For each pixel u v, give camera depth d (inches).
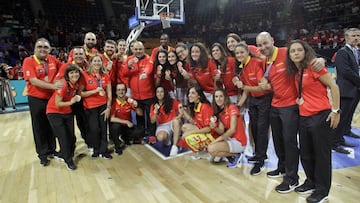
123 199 89.7
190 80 130.8
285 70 85.4
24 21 438.6
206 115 119.3
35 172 113.4
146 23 207.5
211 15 559.5
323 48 371.2
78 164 120.6
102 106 125.6
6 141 157.1
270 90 98.6
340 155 116.6
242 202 85.0
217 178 101.8
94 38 136.9
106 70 128.2
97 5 541.0
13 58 354.9
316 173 81.5
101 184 100.9
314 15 474.0
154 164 117.5
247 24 497.0
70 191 96.4
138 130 141.4
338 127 118.6
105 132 126.8
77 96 111.0
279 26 474.0
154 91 143.1
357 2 427.8
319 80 77.5
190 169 110.9
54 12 490.3
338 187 90.8
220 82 122.3
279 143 95.9
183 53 133.7
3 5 444.1
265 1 523.5
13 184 103.0
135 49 136.6
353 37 113.7
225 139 112.7
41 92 116.6
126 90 137.9
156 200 88.2
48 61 119.6
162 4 205.5
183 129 126.4
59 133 113.4
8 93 244.5
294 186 90.1
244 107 118.6
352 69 113.8
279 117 91.9
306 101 80.4
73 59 124.0
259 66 99.0
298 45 77.6
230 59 118.5
